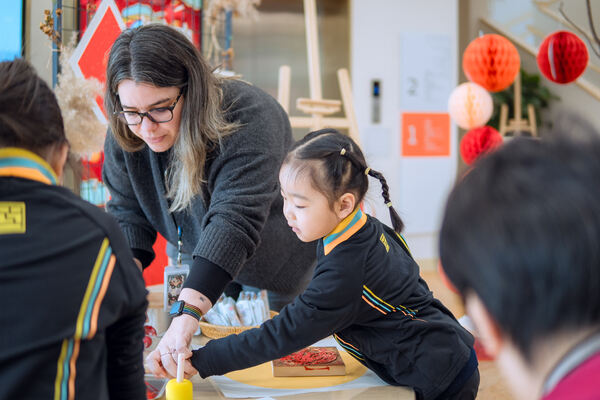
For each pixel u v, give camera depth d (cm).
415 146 488
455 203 45
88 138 127
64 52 171
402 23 478
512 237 40
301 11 465
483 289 42
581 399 37
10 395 65
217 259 128
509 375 44
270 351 114
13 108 72
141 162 154
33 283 68
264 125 143
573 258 38
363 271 115
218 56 296
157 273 249
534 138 46
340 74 370
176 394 112
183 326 120
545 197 40
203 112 132
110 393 81
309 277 176
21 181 72
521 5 572
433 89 489
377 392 121
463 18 552
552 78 251
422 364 120
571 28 515
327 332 115
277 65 466
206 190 148
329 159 115
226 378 128
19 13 202
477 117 359
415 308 124
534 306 40
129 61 124
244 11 295
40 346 67
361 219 120
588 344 39
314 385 125
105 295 73
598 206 39
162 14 251
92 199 204
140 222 165
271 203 144
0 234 69
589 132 44
